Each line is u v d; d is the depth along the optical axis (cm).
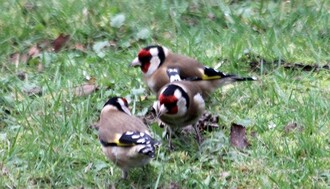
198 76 1191
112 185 1008
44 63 1307
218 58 1320
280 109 1170
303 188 999
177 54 1241
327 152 1061
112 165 1040
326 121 1134
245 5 1491
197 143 1096
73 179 1024
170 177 1020
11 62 1320
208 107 1195
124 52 1348
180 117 1088
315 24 1416
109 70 1276
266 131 1122
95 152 1073
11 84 1245
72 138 1099
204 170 1047
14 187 1008
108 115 1009
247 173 1034
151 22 1417
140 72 1283
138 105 1199
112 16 1415
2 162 1052
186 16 1446
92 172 1034
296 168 1034
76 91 1214
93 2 1443
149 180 1016
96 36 1384
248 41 1351
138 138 956
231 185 1013
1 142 1098
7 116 1161
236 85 1241
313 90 1221
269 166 1045
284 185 991
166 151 1087
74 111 1151
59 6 1443
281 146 1083
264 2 1489
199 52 1325
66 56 1316
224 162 1058
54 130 1112
